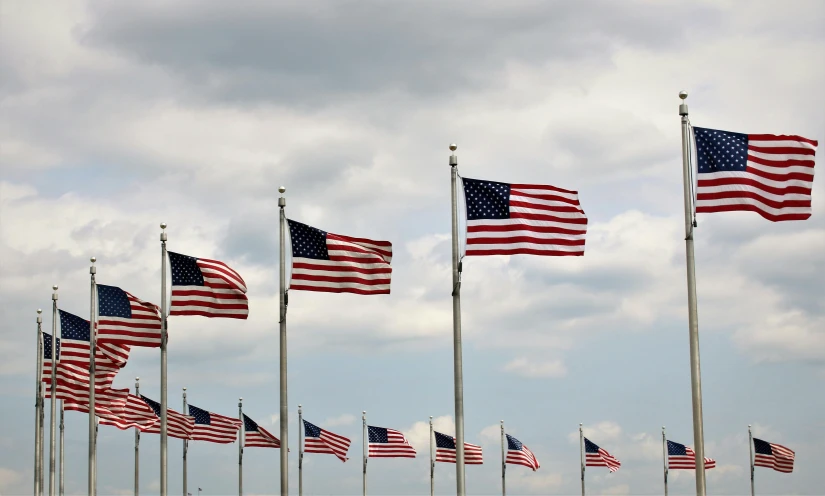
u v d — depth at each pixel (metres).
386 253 54.72
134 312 68.00
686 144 45.44
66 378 77.56
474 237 49.09
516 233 49.09
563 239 49.28
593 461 124.69
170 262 62.88
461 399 49.38
